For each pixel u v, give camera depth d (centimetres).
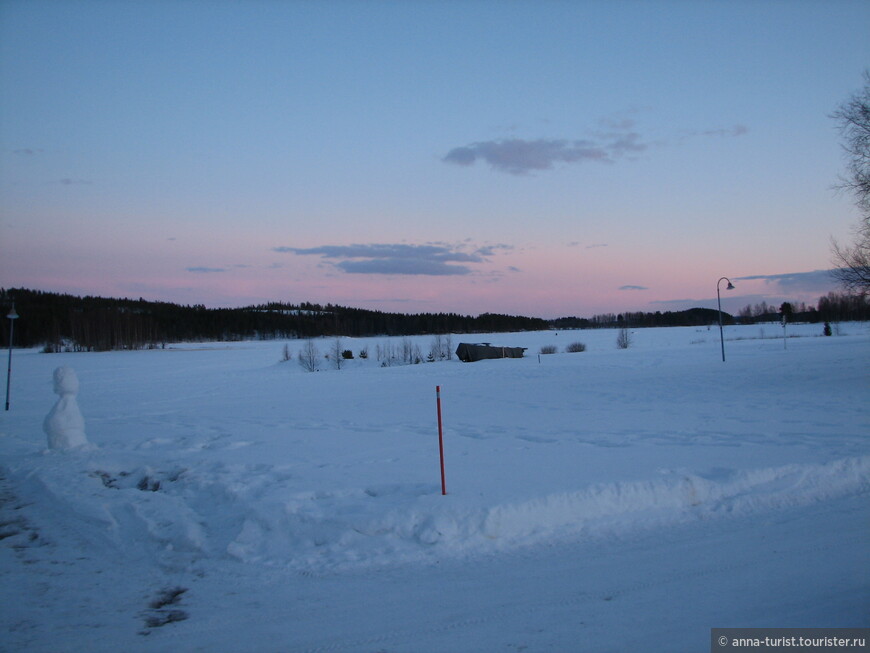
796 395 1769
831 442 1017
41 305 12556
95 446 1177
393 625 474
